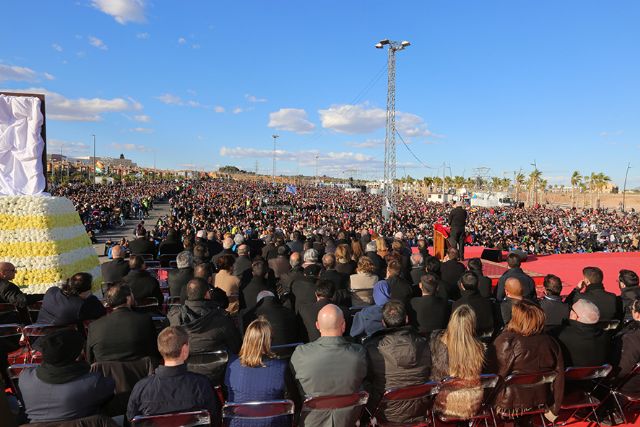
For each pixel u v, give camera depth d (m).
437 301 4.84
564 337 3.93
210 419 3.03
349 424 3.22
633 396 3.96
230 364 3.30
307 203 58.91
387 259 8.41
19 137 9.82
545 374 3.61
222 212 39.34
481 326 4.98
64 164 113.00
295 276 6.84
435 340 3.90
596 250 28.22
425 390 3.41
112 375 3.66
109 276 7.40
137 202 47.44
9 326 4.68
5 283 5.89
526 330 3.66
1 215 8.77
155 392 2.93
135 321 3.80
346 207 56.81
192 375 3.07
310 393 3.23
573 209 73.88
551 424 4.16
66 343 2.88
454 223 12.73
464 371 3.53
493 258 14.77
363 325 4.59
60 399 2.81
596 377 3.85
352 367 3.25
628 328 4.16
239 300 6.00
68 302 4.99
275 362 3.27
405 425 3.48
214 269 8.65
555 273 13.04
